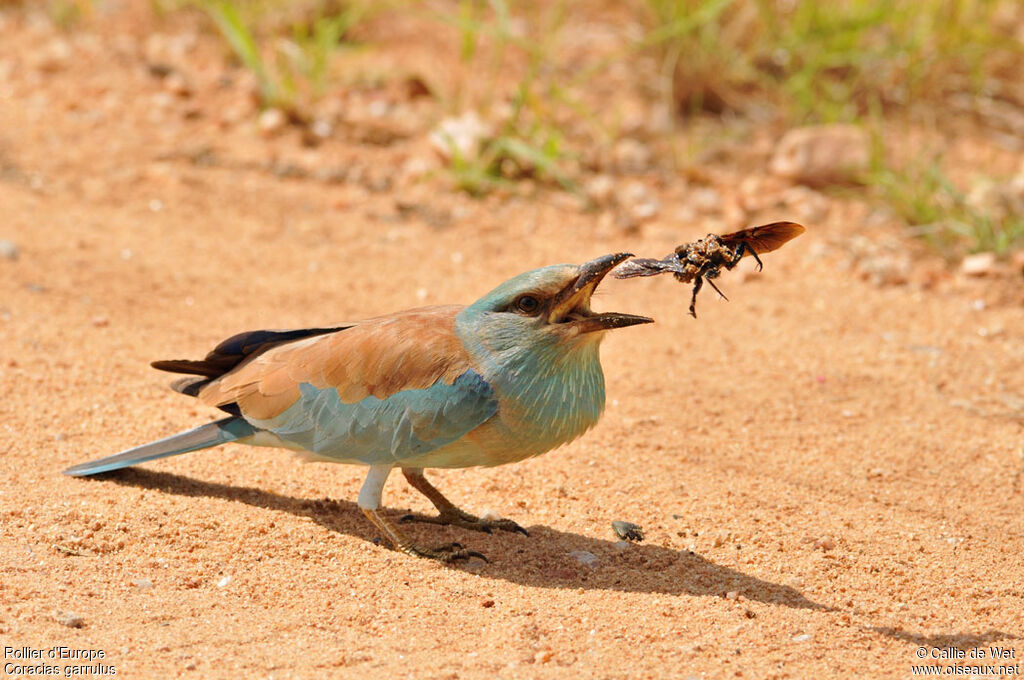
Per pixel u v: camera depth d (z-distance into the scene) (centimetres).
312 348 1191
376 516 1178
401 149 2266
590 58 2616
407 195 2114
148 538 1138
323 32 2442
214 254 1866
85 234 1877
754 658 988
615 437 1435
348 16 2497
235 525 1177
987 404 1556
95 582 1052
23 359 1495
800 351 1688
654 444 1420
